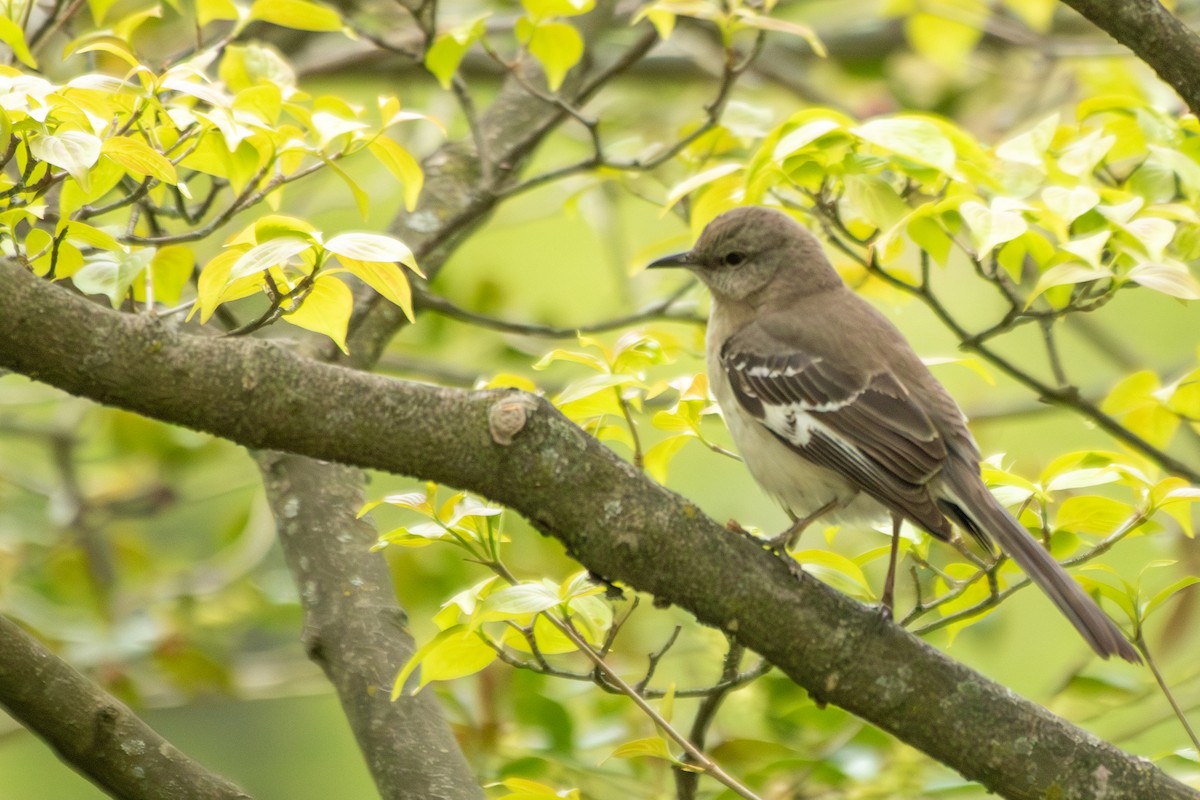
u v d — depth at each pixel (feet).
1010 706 24.57
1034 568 26.20
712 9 33.01
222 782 26.04
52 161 21.50
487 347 48.19
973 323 61.82
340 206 48.85
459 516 23.73
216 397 21.88
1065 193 27.84
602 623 24.38
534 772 33.53
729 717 38.42
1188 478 31.50
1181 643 39.60
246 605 45.73
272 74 31.30
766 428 32.50
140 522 58.29
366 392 22.54
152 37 46.24
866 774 33.96
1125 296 66.69
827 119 29.84
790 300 34.99
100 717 25.43
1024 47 49.75
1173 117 35.45
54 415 53.93
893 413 31.22
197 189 50.85
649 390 26.68
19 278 20.92
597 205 47.47
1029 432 63.05
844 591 26.81
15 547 45.83
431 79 49.52
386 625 31.19
